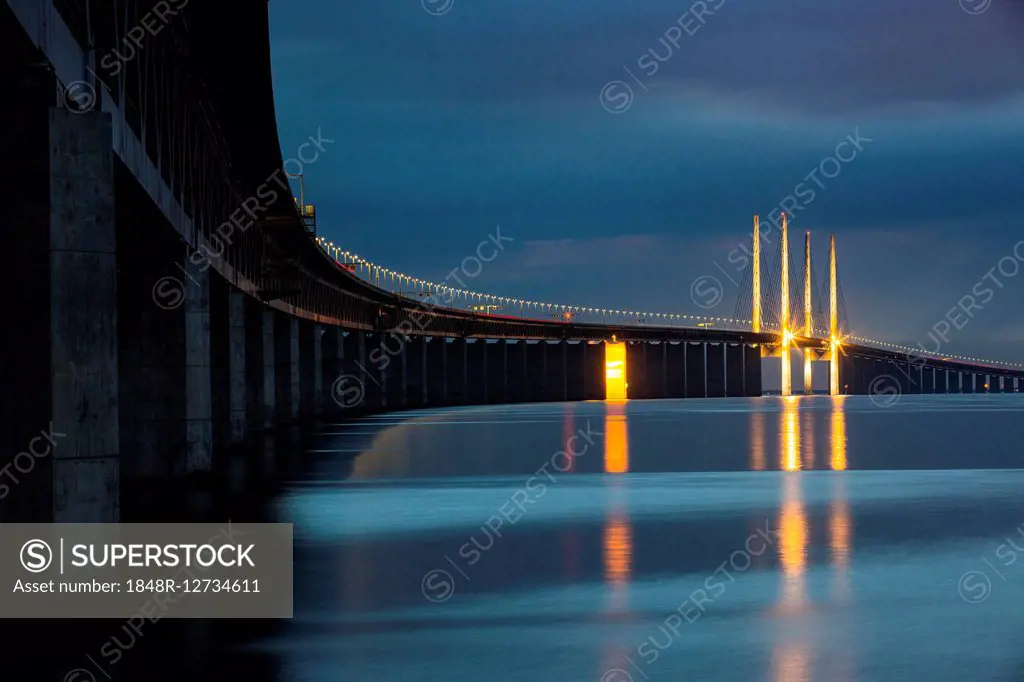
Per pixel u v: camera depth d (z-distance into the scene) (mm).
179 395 48094
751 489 45031
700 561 27125
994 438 89188
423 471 54469
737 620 20906
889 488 45312
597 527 33219
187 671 17594
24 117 23078
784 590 23609
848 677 17281
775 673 17500
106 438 23594
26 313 23328
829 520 34781
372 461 61188
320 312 127750
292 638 19594
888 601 22484
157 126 37250
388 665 17953
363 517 35344
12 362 23375
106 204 23578
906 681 17062
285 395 108875
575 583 24406
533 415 141750
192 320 48688
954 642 19266
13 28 20375
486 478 50375
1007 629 20188
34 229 23250
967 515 35844
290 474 52094
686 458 64750
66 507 23281
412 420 123312
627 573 25562
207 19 41469
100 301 23547
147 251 47312
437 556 27891
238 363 70938
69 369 23281
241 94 50062
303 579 24828
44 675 17500
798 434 94938
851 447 76625
